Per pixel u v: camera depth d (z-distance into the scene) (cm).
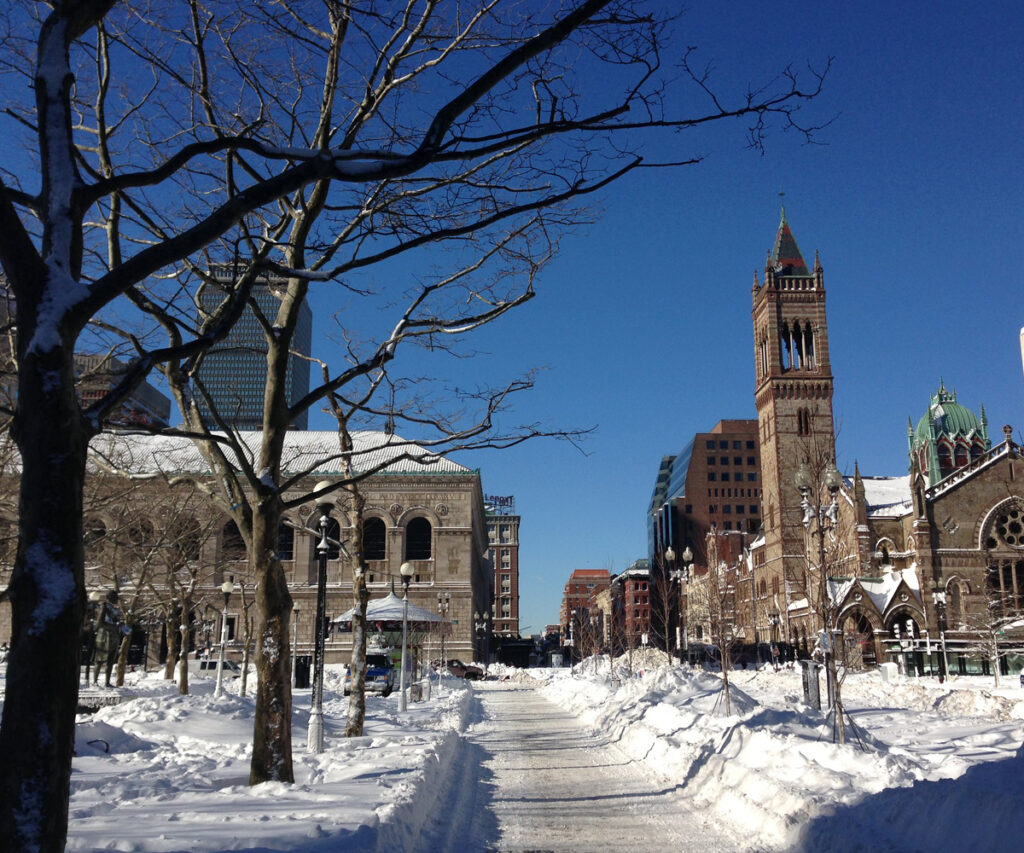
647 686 3466
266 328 1380
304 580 8275
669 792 1490
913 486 7725
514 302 1591
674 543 18688
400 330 1547
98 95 1348
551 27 739
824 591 1984
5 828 545
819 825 1027
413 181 1405
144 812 1053
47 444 607
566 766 1930
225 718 2450
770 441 9988
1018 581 7675
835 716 1638
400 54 1340
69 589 592
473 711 3859
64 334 626
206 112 1380
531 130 802
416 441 1559
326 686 5369
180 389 1505
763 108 841
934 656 5922
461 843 1122
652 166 882
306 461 7331
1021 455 7850
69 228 659
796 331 10250
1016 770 952
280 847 841
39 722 563
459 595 8388
